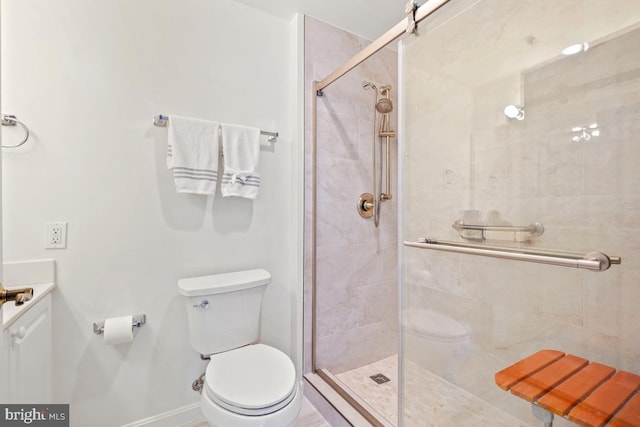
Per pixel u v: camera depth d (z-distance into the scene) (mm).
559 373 1110
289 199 1896
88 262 1369
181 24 1572
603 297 1066
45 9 1294
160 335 1520
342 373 1978
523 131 1215
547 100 1161
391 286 2188
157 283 1514
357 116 2006
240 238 1736
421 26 1384
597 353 1081
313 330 1884
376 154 2082
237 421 1060
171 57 1546
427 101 1396
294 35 1854
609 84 1036
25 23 1262
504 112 1256
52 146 1304
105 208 1401
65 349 1326
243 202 1745
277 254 1856
